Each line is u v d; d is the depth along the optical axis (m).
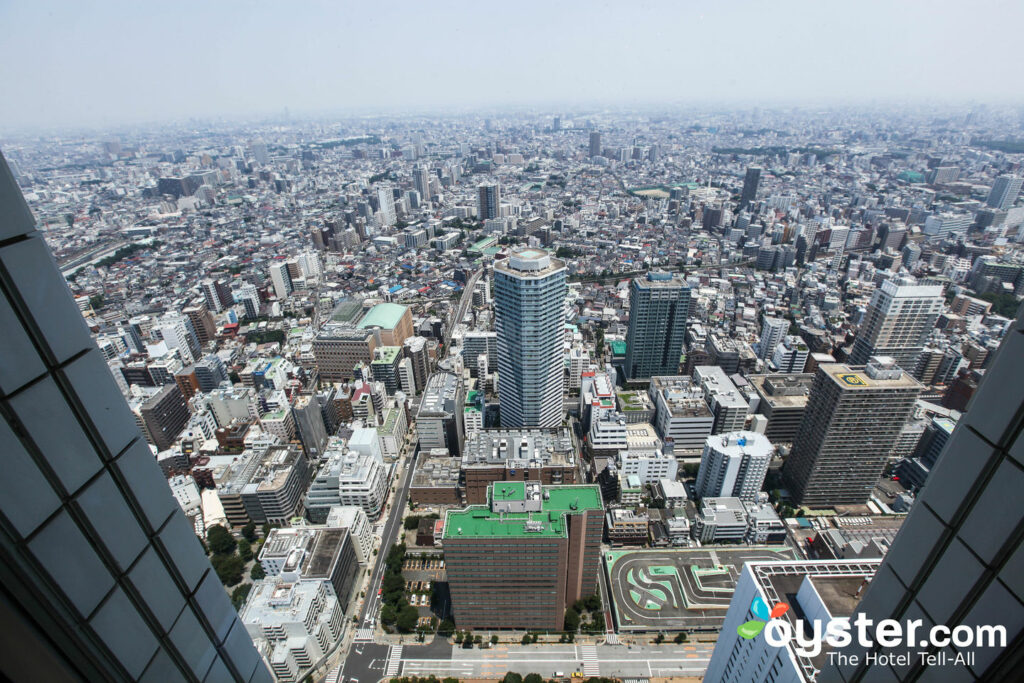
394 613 196.38
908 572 30.17
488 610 183.38
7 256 19.41
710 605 192.88
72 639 23.64
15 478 20.28
